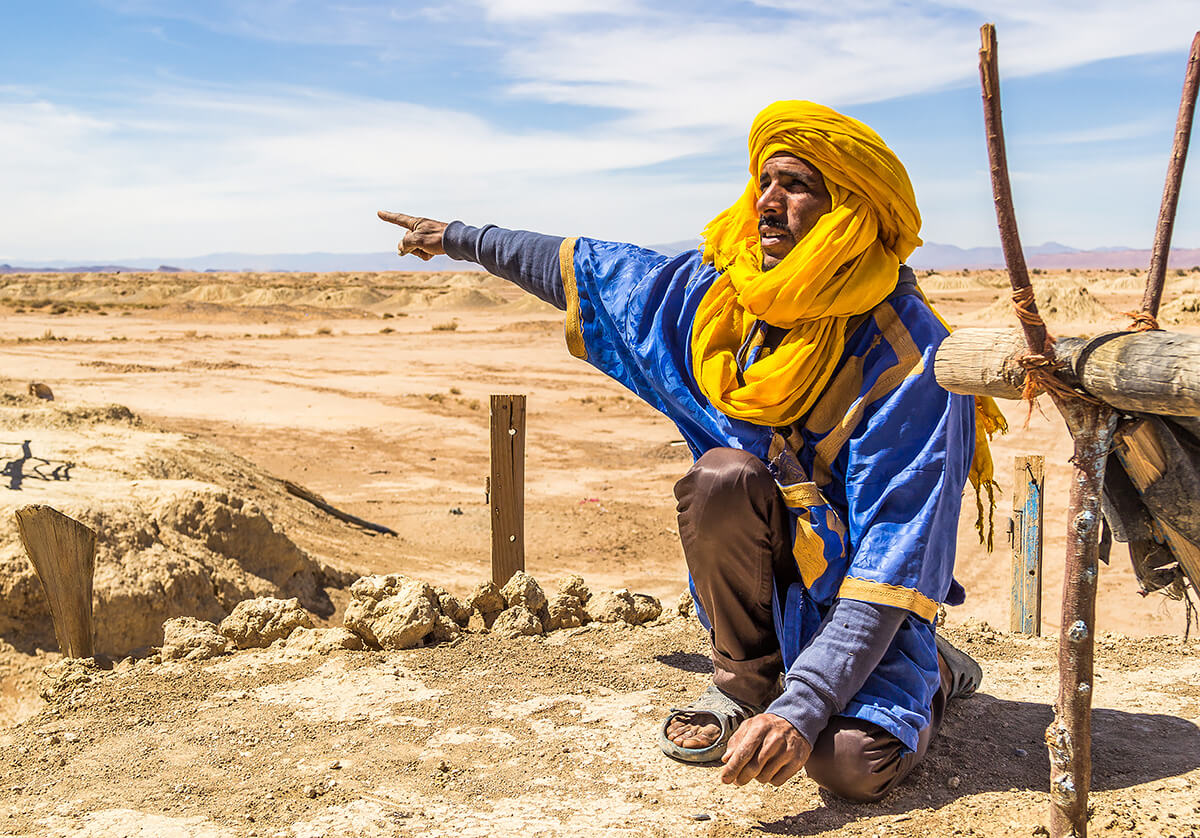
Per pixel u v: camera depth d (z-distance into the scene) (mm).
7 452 9992
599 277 3594
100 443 11227
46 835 2852
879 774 2818
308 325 62938
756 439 3066
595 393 29719
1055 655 4559
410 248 4148
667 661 4402
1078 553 2188
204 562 8570
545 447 21516
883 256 2977
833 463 3023
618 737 3504
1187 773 3070
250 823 2896
